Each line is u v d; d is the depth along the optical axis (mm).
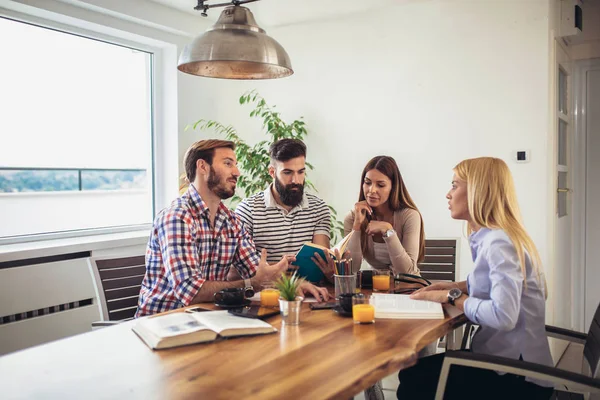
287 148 2533
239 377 1274
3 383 1266
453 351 1608
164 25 3717
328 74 4102
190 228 2121
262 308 1920
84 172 3842
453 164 3699
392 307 1897
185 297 2027
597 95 4109
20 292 2945
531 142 3457
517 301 1720
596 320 1860
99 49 3754
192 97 4055
